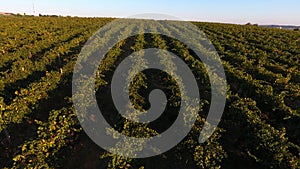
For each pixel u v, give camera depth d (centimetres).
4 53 2511
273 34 4925
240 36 4306
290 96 1617
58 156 1056
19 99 1384
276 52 2950
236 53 2709
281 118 1373
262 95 1528
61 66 2297
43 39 3262
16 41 2978
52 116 1180
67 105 1509
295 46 3512
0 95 1546
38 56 2594
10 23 4978
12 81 1655
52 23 5334
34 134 1288
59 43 2905
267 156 1055
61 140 1060
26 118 1320
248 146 1191
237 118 1319
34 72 1922
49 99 1531
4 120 1166
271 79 1894
